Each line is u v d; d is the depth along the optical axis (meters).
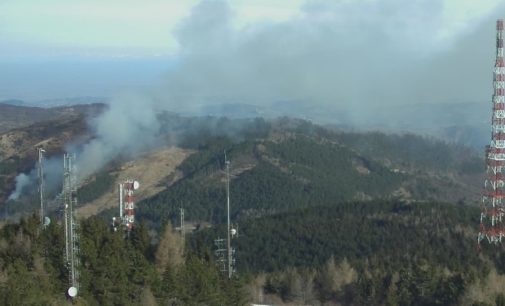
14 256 81.06
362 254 138.38
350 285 111.31
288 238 152.00
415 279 102.12
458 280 100.31
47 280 74.94
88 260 79.25
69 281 75.75
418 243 138.62
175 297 83.44
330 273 113.94
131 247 88.69
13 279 70.81
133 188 126.88
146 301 79.06
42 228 89.62
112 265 79.62
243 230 158.38
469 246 130.75
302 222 161.00
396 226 152.12
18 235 87.06
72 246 76.69
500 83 130.62
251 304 100.75
